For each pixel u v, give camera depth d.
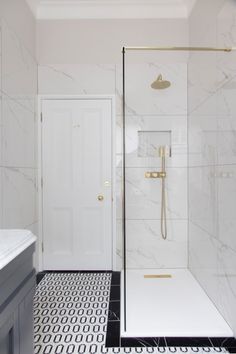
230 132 1.59
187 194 2.55
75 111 2.53
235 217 1.53
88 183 2.55
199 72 2.19
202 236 2.15
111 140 2.54
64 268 2.57
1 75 1.77
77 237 2.57
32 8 2.40
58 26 2.54
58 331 1.61
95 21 2.55
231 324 1.61
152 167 2.55
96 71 2.54
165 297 2.03
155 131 2.55
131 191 2.55
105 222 2.56
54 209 2.57
